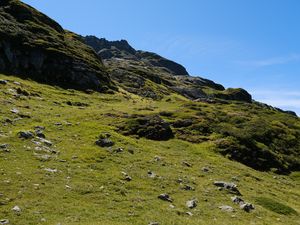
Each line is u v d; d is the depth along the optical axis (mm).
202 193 32625
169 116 69875
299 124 89000
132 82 144125
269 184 45844
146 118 57594
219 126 65500
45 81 92688
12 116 45781
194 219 25812
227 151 56688
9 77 82688
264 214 30656
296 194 44031
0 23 96938
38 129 42219
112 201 26281
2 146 32500
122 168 34812
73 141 40656
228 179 40969
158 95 131250
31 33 102750
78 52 111750
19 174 27312
